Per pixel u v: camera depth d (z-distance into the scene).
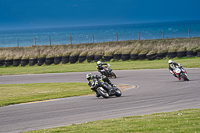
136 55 94.88
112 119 22.09
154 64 77.75
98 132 17.56
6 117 27.33
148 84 47.12
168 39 106.31
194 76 50.84
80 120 23.64
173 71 47.53
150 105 28.64
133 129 17.59
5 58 115.44
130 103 30.44
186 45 92.00
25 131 20.91
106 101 32.88
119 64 86.44
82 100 35.41
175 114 22.36
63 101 35.72
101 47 109.75
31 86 54.19
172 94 34.91
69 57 107.00
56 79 64.56
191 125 17.64
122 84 49.91
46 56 110.44
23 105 34.28
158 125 18.31
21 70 91.56
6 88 52.69
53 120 24.41
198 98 30.78
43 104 34.16
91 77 36.09
